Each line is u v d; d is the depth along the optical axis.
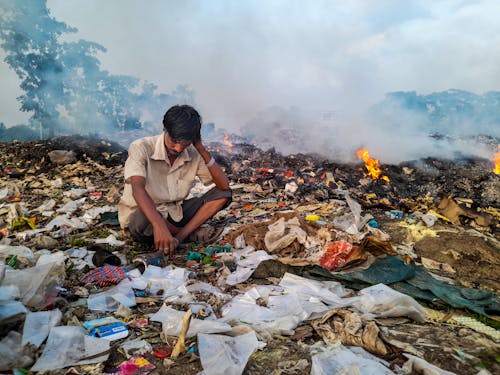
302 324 2.38
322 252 3.43
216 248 3.64
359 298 2.55
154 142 3.60
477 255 3.61
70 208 5.25
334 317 2.41
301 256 3.53
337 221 4.52
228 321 2.33
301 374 1.93
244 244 3.82
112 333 2.19
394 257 3.25
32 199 5.85
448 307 2.66
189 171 3.73
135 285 2.82
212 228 4.00
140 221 3.52
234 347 2.07
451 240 3.90
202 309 2.47
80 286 2.79
